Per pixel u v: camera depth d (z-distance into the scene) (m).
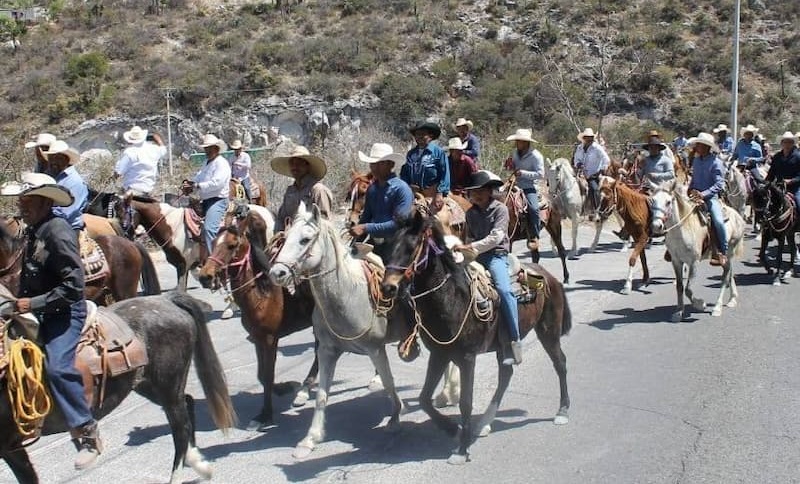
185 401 6.38
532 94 47.19
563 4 57.34
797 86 48.91
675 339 10.62
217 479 6.43
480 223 7.32
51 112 47.88
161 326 6.09
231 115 48.03
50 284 5.43
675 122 46.06
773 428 7.38
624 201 13.44
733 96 26.59
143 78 51.59
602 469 6.57
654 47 51.53
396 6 59.91
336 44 53.31
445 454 6.96
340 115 47.41
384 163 7.74
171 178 21.55
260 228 7.80
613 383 8.85
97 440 5.59
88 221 10.02
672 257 11.74
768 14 56.25
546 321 7.65
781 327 11.06
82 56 52.84
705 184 12.16
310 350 10.38
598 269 15.58
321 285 6.72
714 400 8.18
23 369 5.11
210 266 7.45
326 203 8.60
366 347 7.15
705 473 6.45
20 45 57.84
